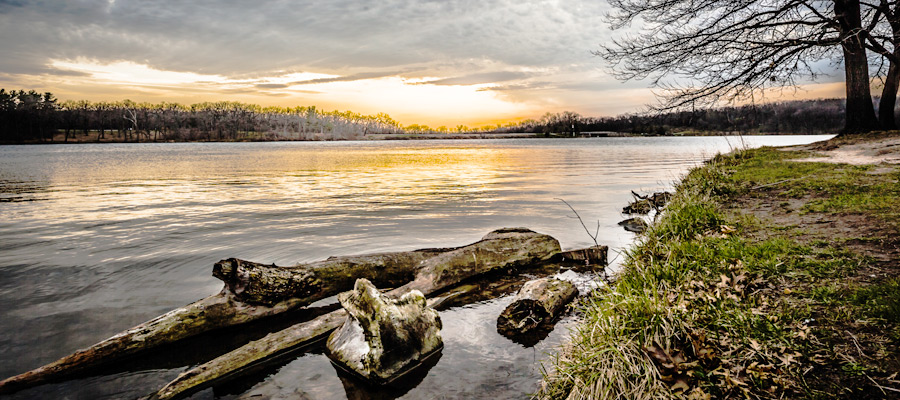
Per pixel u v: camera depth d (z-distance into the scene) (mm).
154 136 163750
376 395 3471
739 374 2861
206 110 181375
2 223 10734
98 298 5590
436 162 38812
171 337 4344
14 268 6895
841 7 18781
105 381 3768
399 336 3924
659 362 3080
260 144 141375
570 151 58656
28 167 34656
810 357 2891
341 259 5613
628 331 3461
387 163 38219
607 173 23750
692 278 4480
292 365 3988
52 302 5457
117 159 48344
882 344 2900
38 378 3703
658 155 42719
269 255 7566
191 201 14641
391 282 6000
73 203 14305
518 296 4914
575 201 13453
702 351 3088
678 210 7359
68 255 7656
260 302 4859
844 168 10969
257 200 14734
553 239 7234
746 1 17875
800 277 4117
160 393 3486
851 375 2689
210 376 3688
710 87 17719
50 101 138625
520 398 3316
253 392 3551
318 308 5305
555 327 4570
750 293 3930
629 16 19875
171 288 5961
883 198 6773
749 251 4980
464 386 3533
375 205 13234
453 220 10555
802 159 14164
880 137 16797
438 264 5930
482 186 18531
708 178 11492
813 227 5773
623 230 9133
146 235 9227
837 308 3426
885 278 3791
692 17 18766
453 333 4562
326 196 15711
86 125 149125
